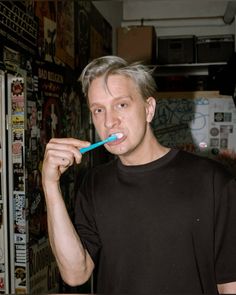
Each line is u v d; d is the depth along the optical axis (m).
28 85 1.91
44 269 2.14
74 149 0.91
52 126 2.28
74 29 2.74
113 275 0.98
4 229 1.79
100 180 1.06
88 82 0.96
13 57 1.76
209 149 3.48
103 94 0.92
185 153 1.02
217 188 0.94
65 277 0.99
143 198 0.98
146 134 0.99
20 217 1.85
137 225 0.97
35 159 2.01
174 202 0.95
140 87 0.95
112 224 1.00
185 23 4.34
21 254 1.85
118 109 0.93
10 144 1.83
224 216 0.92
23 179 1.85
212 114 3.46
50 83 2.25
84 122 3.02
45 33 2.17
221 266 0.92
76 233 0.99
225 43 3.87
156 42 4.10
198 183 0.96
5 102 1.79
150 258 0.94
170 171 0.99
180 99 3.51
